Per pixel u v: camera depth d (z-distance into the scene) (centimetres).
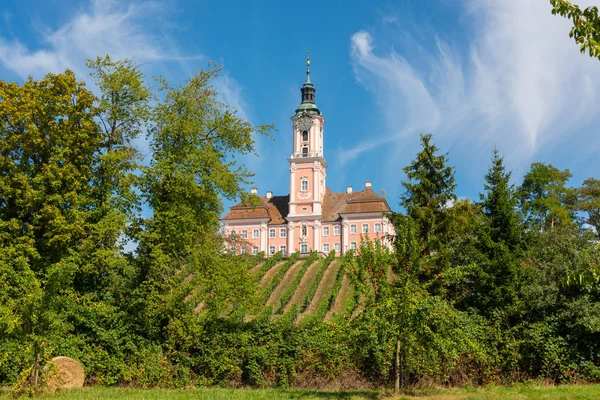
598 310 2095
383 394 1700
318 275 5800
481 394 1656
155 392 1845
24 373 1680
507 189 2655
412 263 1655
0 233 2327
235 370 2250
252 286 2550
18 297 1967
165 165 2528
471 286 2530
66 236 2323
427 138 3206
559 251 2506
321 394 1761
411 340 1590
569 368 2083
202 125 2731
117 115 2608
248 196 2778
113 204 2547
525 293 2256
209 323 2395
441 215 3041
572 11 1009
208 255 2492
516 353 2127
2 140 2455
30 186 2347
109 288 2506
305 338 2266
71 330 2323
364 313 1634
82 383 2089
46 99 2486
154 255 2375
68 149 2430
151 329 2422
